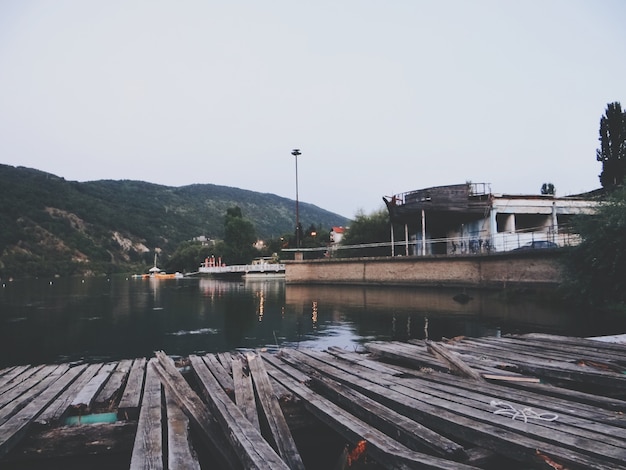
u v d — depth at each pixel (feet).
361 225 139.64
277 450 11.84
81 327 44.29
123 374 19.74
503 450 10.08
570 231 67.05
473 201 90.22
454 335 36.86
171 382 16.63
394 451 9.87
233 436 11.00
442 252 108.47
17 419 13.15
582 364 19.03
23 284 161.17
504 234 83.92
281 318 49.62
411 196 95.04
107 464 13.32
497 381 16.60
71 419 14.39
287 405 14.76
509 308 55.36
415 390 14.89
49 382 18.39
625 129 90.17
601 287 48.80
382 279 97.91
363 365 19.57
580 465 8.57
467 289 79.66
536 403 12.76
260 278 183.01
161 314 55.47
